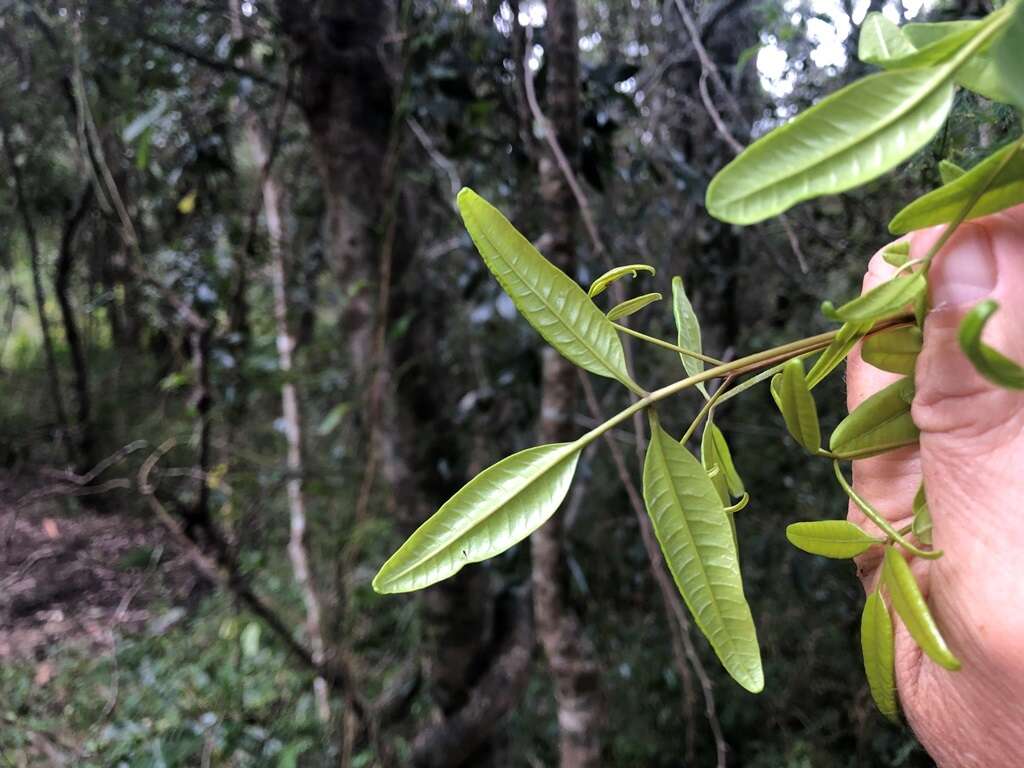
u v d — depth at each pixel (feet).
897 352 0.74
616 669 4.28
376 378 2.90
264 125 3.69
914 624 0.63
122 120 3.37
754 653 0.64
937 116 0.44
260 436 5.20
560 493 0.66
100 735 3.96
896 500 0.99
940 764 0.97
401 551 0.66
